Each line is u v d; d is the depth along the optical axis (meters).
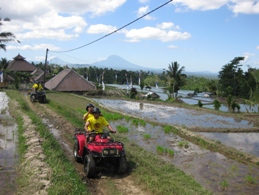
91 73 98.38
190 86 87.06
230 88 46.16
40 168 6.76
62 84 41.91
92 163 6.86
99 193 6.18
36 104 22.28
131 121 17.33
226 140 13.34
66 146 10.04
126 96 42.81
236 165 9.16
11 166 7.41
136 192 6.16
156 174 7.05
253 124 18.66
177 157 9.78
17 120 14.08
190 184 6.72
